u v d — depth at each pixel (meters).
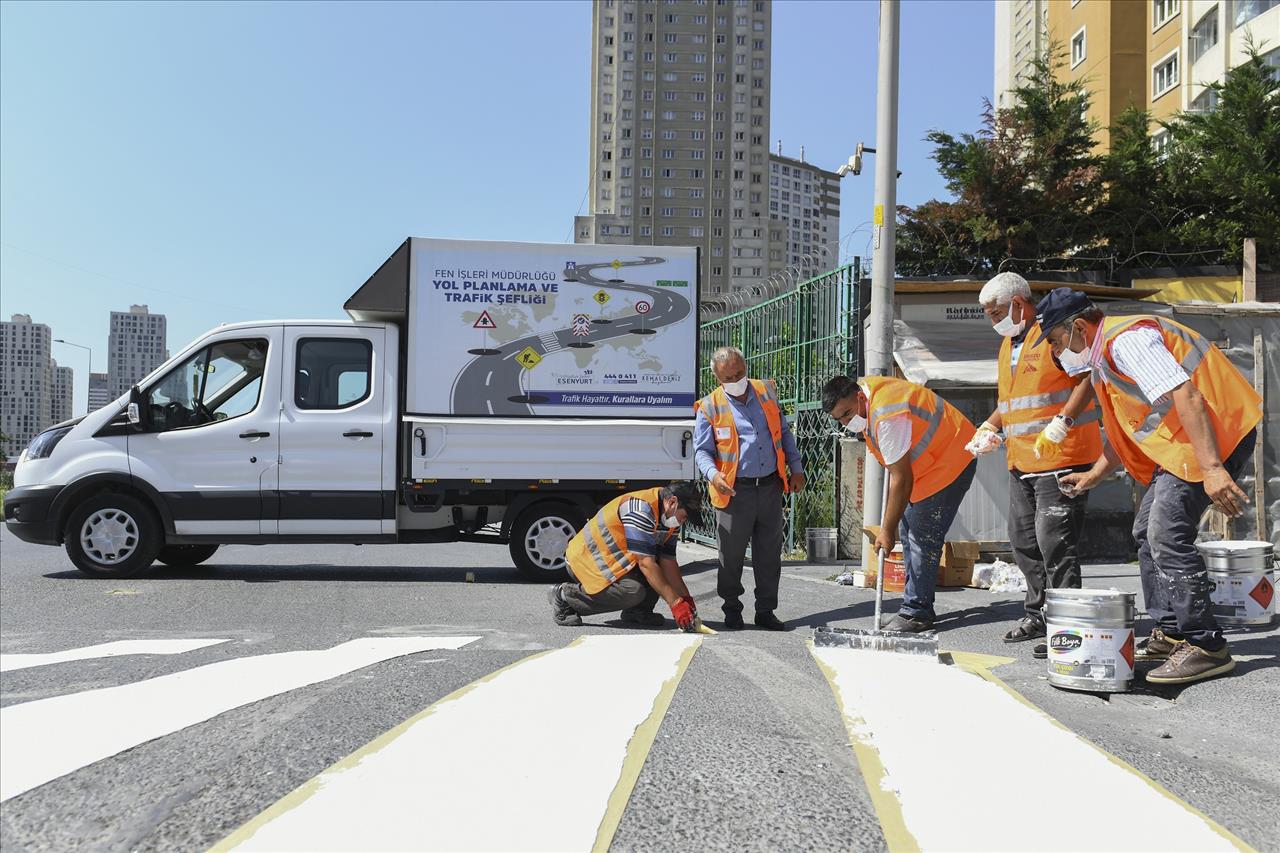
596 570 6.35
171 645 5.39
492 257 8.98
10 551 12.52
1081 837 2.66
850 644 5.29
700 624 6.26
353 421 8.85
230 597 7.79
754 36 135.62
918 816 2.79
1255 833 2.83
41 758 3.20
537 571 8.90
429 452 8.79
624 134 133.88
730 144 134.62
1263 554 5.66
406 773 3.02
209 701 3.92
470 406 8.90
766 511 6.51
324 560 10.99
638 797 2.88
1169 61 32.59
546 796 2.86
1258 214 16.30
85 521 8.79
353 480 8.84
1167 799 2.96
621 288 9.12
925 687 4.31
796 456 6.75
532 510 8.94
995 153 18.03
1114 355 4.59
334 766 3.09
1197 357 4.54
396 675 4.41
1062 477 5.50
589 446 8.93
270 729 3.53
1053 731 3.62
